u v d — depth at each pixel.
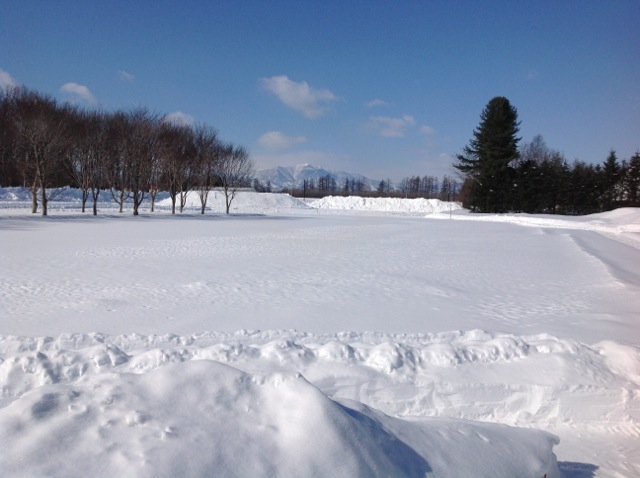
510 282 14.82
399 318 10.34
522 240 28.69
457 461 3.79
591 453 5.38
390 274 15.91
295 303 11.56
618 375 6.36
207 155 56.44
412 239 28.97
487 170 68.31
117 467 2.89
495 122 67.50
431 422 4.25
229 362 6.08
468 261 19.36
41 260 17.66
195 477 2.94
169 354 6.08
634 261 19.69
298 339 7.84
